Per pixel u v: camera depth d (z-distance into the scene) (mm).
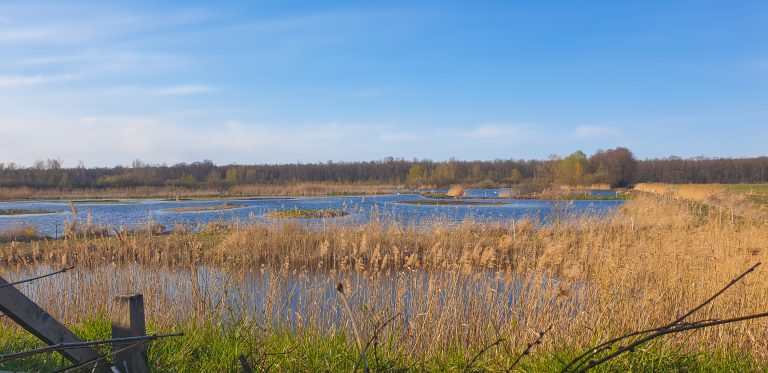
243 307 7211
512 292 7969
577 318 6656
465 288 8828
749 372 5406
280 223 17438
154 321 6766
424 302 8445
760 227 12602
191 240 13523
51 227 26688
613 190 58781
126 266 11570
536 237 15133
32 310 3986
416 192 57906
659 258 9117
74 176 85875
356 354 5516
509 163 99375
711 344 6508
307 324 7703
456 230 15883
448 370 5426
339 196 53250
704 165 91812
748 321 6750
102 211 38906
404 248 13172
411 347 6559
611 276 7523
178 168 100750
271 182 82062
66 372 4680
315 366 5363
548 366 5188
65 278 10852
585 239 11867
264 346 5828
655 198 25531
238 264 12430
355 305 7840
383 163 107500
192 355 5633
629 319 6918
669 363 5266
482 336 7004
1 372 3852
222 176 94438
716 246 9734
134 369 4188
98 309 8617
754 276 7500
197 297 7914
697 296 7797
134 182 74688
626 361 5105
